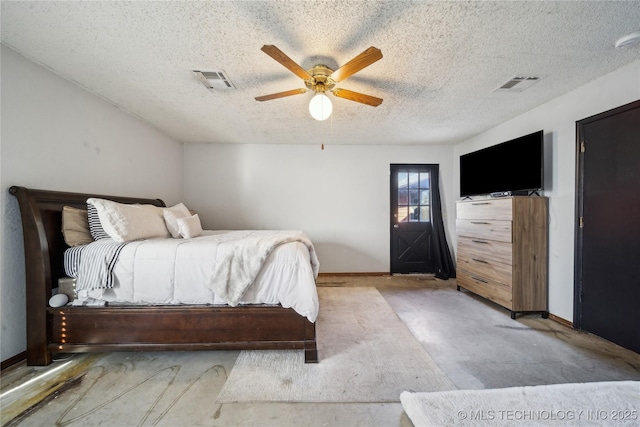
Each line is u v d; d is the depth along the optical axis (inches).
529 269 100.0
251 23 59.0
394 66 76.5
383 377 63.7
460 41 65.0
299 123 127.3
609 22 57.8
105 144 101.0
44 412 52.2
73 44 66.7
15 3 52.5
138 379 62.6
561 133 96.6
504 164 116.1
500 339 82.8
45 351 67.4
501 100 100.4
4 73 67.2
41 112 76.5
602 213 82.4
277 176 166.9
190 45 67.2
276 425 49.7
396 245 170.4
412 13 55.4
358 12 55.3
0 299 65.9
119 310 68.5
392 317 100.3
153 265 69.4
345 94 79.3
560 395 49.6
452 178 169.9
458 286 134.9
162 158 141.0
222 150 165.0
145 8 54.5
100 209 74.6
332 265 168.7
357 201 169.0
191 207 163.9
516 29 60.4
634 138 74.2
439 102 102.3
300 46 66.8
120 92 94.0
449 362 70.0
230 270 69.0
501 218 104.5
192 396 57.0
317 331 88.6
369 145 168.7
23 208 67.3
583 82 86.6
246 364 69.0
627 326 76.0
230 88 91.0
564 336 84.7
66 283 70.6
